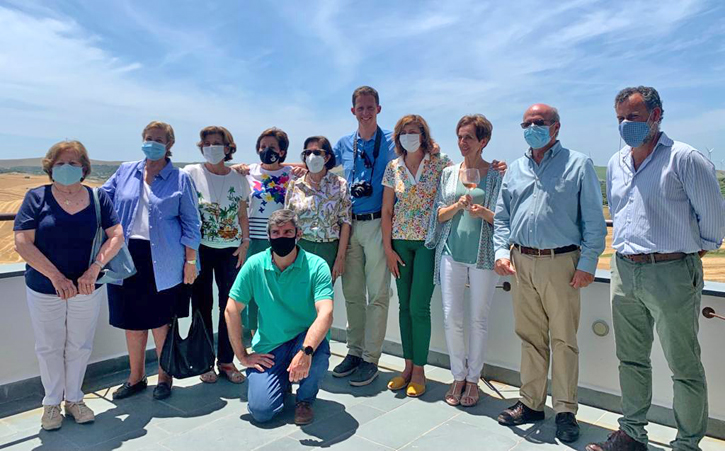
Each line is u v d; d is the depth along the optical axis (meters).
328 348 3.13
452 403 3.26
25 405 3.26
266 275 3.08
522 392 3.00
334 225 3.65
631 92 2.34
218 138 3.53
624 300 2.51
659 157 2.36
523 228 2.80
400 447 2.70
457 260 3.22
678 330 2.34
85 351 3.03
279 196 3.94
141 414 3.14
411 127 3.37
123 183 3.31
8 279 3.27
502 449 2.67
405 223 3.45
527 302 2.87
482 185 3.20
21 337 3.35
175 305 3.37
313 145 3.55
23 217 2.75
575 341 2.80
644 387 2.55
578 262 2.71
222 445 2.73
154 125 3.23
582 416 3.08
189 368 3.34
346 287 3.83
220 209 3.59
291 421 3.03
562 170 2.72
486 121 3.17
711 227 2.26
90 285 2.82
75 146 2.80
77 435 2.86
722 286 2.77
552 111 2.72
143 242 3.23
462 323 3.30
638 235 2.40
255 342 3.22
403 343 3.59
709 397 2.81
